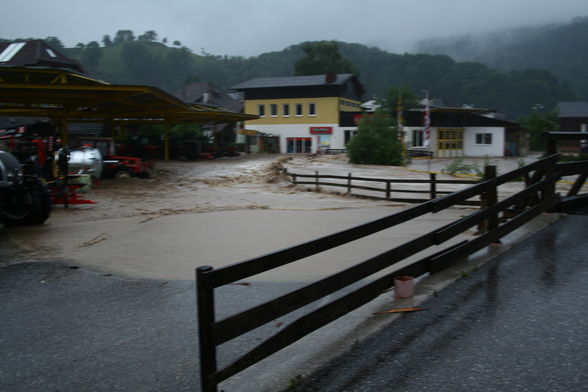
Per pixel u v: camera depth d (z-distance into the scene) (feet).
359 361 10.33
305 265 20.49
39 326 14.24
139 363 11.46
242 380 9.96
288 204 48.70
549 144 23.49
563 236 19.67
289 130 178.81
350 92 185.88
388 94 185.57
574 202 24.76
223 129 197.06
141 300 16.53
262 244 26.84
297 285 17.61
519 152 173.99
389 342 11.12
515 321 11.87
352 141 121.39
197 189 66.74
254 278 18.58
